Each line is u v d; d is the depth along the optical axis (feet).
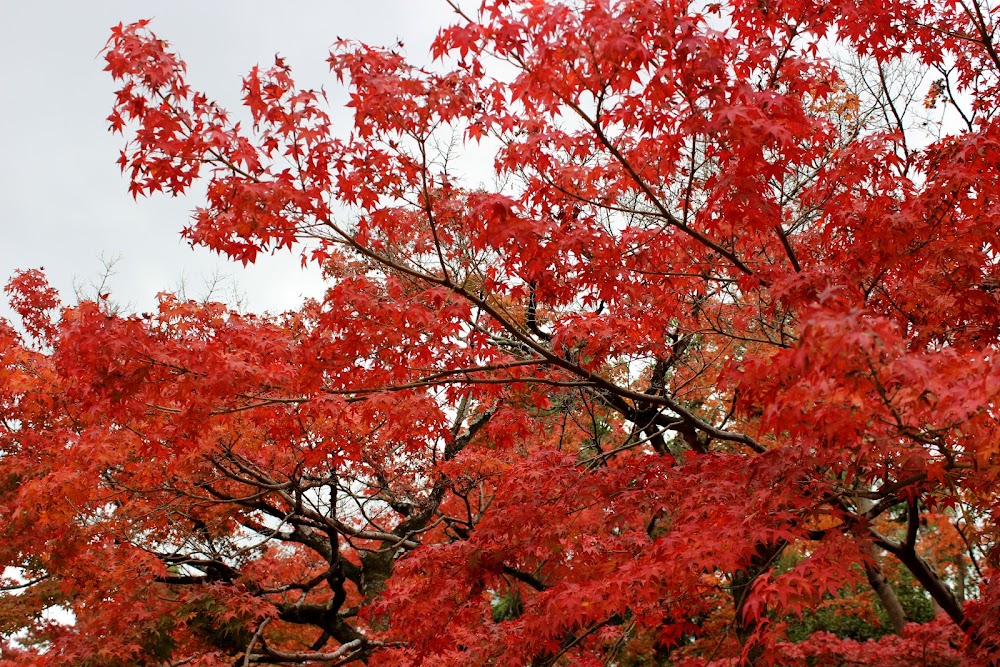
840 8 16.58
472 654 20.48
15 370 26.07
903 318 16.94
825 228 16.96
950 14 19.06
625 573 14.11
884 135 15.74
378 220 16.42
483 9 13.69
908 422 11.43
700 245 18.65
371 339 15.98
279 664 36.09
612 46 12.27
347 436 25.18
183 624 30.89
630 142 17.31
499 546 17.75
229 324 17.52
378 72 14.92
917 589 46.88
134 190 14.20
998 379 9.47
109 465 26.32
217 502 28.30
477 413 33.53
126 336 14.26
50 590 32.73
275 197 13.92
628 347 19.35
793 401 11.09
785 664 27.07
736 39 14.46
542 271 16.72
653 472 17.52
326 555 37.40
